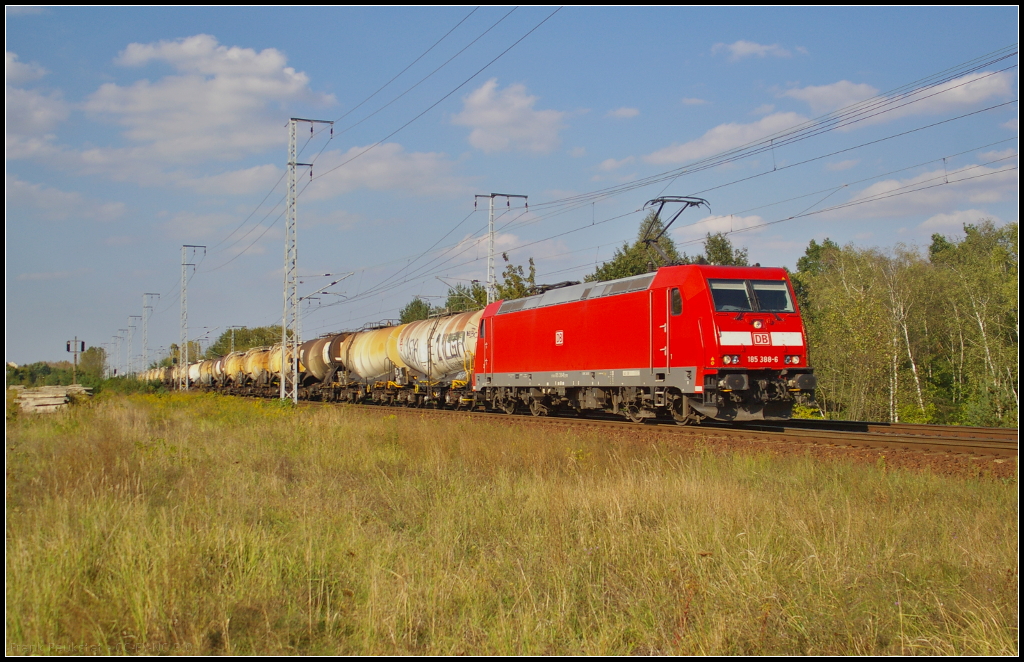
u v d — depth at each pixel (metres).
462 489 12.72
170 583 7.71
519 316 28.75
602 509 10.68
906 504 10.55
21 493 12.30
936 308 49.53
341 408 31.27
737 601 7.28
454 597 7.66
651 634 6.84
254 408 31.17
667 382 20.84
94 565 8.39
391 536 9.70
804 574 7.83
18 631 6.75
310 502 11.86
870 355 40.19
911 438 16.27
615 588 7.97
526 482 13.00
